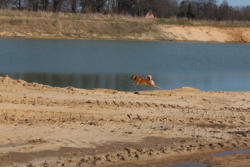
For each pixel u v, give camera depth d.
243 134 13.41
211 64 37.03
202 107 16.84
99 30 63.25
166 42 61.47
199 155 11.48
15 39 52.06
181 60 39.03
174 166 10.62
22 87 17.45
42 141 11.56
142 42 58.94
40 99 15.64
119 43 55.16
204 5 93.69
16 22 60.03
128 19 70.25
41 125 12.92
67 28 62.00
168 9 92.12
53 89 17.67
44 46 45.22
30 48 42.12
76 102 15.72
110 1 90.75
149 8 90.38
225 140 12.77
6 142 11.30
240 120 15.29
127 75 28.02
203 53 47.44
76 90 17.95
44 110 14.36
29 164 9.99
